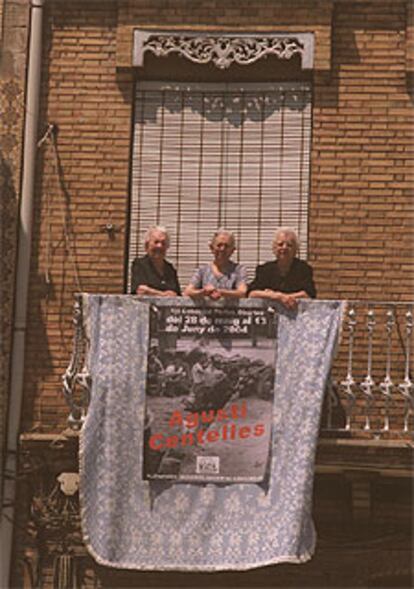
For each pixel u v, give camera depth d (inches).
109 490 546.3
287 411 548.4
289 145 615.5
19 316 600.1
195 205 615.2
